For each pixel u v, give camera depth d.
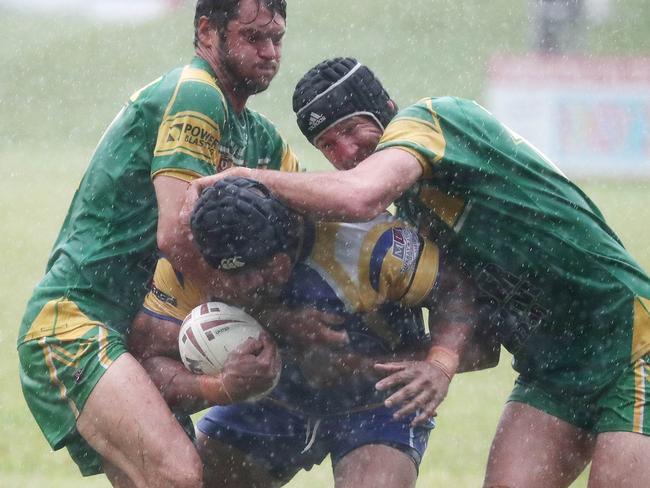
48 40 125.31
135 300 17.08
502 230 16.06
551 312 16.44
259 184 14.88
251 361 15.48
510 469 16.84
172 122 16.22
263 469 18.16
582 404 16.69
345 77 16.23
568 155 88.81
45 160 89.06
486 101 95.75
